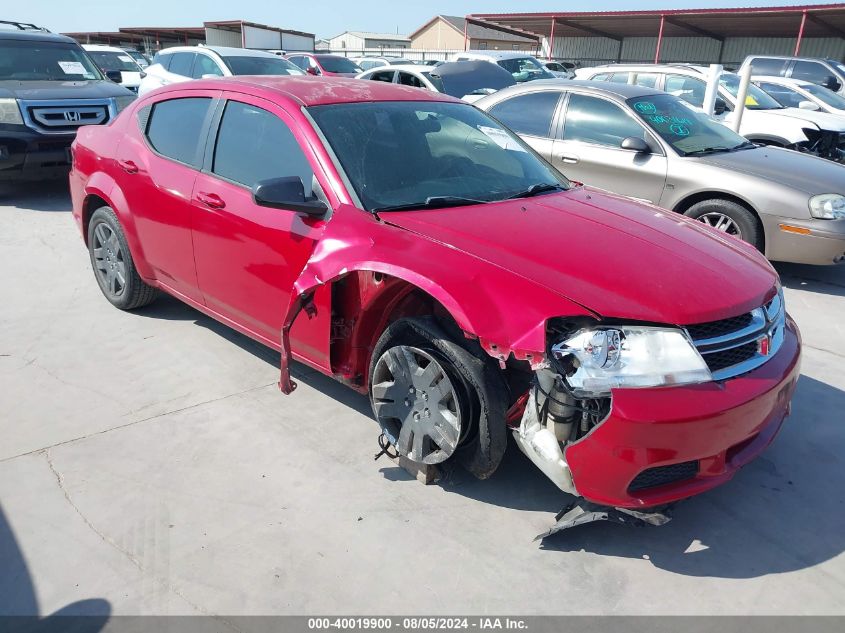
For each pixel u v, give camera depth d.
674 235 3.10
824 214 5.41
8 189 9.09
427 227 2.90
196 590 2.43
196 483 3.00
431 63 21.61
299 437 3.37
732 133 6.61
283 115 3.45
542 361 2.35
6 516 2.77
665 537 2.76
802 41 30.03
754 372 2.60
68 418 3.49
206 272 3.82
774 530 2.82
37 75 8.89
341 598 2.41
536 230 2.95
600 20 29.45
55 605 2.35
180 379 3.92
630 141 5.92
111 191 4.40
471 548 2.67
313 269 2.93
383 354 2.96
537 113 6.82
